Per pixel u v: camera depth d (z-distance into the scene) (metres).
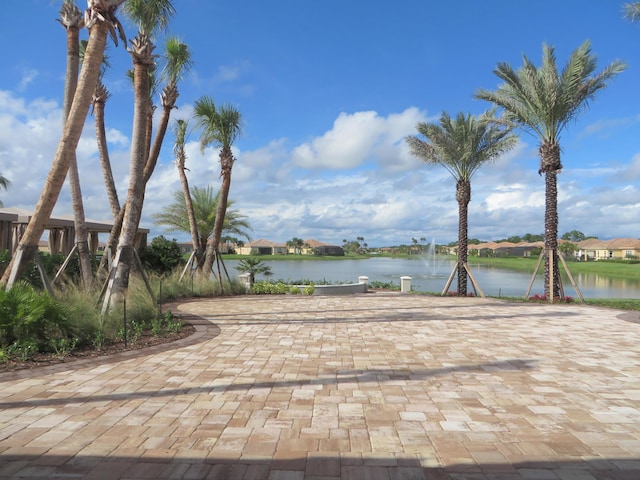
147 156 15.71
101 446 3.69
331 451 3.63
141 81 11.08
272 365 6.50
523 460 3.48
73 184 12.26
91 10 8.23
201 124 18.62
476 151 19.59
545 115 17.08
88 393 5.11
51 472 3.24
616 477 3.22
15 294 7.20
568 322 11.01
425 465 3.40
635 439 3.90
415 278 39.00
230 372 6.09
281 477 3.20
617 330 9.75
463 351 7.54
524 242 119.25
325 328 9.88
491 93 17.72
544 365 6.58
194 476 3.21
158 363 6.56
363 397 5.04
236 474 3.24
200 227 28.70
